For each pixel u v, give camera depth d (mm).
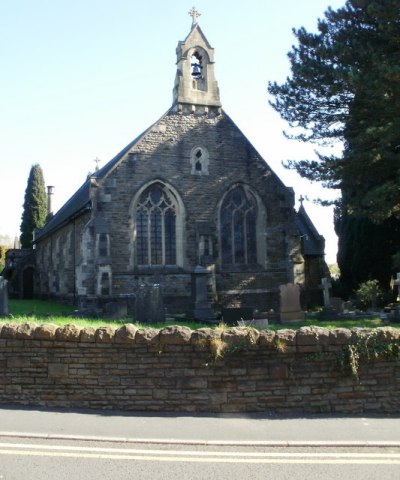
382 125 21781
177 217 28641
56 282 37812
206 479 6035
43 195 66812
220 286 28891
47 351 9102
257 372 8852
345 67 21078
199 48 30156
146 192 28375
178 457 6773
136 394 8852
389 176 23469
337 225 38219
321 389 8898
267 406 8820
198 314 23406
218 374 8820
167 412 8766
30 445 7164
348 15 23516
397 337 9062
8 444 7203
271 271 29812
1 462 6523
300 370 8906
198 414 8688
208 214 29062
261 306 29406
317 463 6605
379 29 21656
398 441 7449
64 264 35188
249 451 7039
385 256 33156
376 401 8945
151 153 28344
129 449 7055
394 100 20312
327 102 23719
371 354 8938
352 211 24656
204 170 29266
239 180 29781
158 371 8867
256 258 29969
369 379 8984
